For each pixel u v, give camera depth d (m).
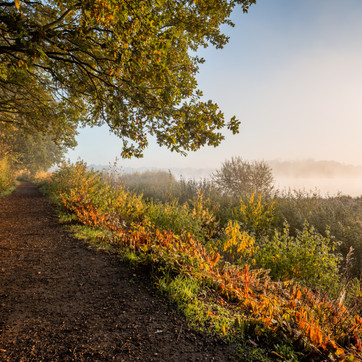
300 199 8.98
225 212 8.78
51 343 2.20
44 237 6.01
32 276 3.78
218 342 2.21
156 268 3.76
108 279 3.63
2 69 5.26
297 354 2.01
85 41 4.05
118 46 3.52
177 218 6.84
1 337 2.28
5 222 7.65
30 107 8.22
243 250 5.14
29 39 3.22
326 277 4.14
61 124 8.84
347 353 2.03
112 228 6.19
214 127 4.57
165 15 3.59
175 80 4.58
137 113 4.67
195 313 2.67
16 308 2.84
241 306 2.89
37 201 13.02
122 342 2.22
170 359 1.99
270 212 7.27
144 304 2.91
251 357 1.99
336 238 6.28
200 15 5.28
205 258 4.16
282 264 4.52
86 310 2.79
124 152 5.01
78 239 5.73
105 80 5.05
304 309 2.64
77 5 3.08
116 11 2.78
